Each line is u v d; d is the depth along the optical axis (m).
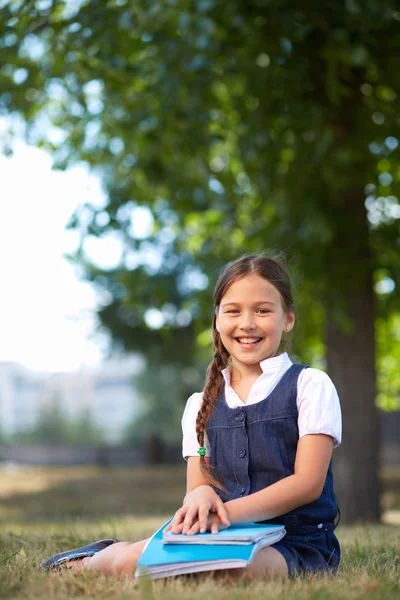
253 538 2.30
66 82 6.80
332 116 6.79
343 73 6.78
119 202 7.86
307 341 9.11
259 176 7.02
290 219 6.80
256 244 7.41
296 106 6.57
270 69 6.47
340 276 7.07
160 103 6.62
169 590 2.14
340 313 6.87
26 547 3.59
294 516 2.58
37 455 22.39
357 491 7.43
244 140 6.67
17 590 2.25
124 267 8.25
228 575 2.33
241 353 2.71
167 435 34.59
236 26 6.29
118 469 19.89
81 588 2.24
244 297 2.71
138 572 2.27
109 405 50.94
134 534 4.46
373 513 7.43
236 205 7.94
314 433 2.57
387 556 3.18
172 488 14.95
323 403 2.60
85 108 7.01
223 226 8.41
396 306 8.53
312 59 6.70
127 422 38.31
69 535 4.21
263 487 2.60
